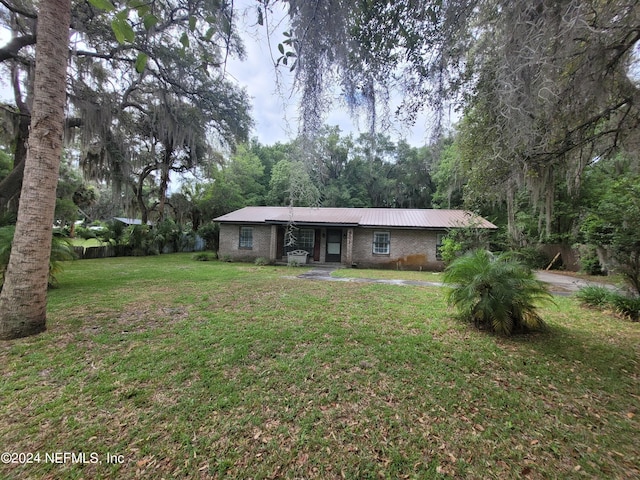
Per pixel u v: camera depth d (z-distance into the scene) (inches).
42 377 106.7
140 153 596.4
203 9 88.0
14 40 311.1
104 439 77.7
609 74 126.7
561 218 521.0
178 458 72.2
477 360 127.3
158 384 103.8
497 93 107.2
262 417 87.6
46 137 143.9
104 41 329.1
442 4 97.3
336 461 72.3
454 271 176.1
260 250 558.6
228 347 135.2
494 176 167.3
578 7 82.0
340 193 787.4
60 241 257.0
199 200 831.1
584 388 106.9
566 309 221.5
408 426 84.9
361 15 96.7
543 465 71.5
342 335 152.6
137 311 189.6
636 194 201.2
